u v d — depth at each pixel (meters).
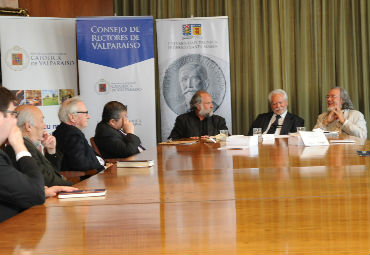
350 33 6.73
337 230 1.17
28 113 3.07
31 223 1.39
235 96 6.86
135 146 4.68
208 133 6.09
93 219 1.42
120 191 1.94
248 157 3.11
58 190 1.93
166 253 1.04
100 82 6.12
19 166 1.99
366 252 0.99
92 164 3.96
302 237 1.12
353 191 1.72
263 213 1.41
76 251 1.08
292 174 2.24
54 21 6.23
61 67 6.26
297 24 6.77
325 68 6.78
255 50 6.77
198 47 6.53
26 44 6.15
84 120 4.08
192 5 6.79
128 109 6.16
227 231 1.21
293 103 6.88
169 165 2.84
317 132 3.95
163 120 6.61
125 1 6.86
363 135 5.55
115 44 6.12
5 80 6.12
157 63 6.85
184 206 1.57
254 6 6.73
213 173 2.39
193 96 6.09
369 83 6.70
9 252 1.09
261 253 1.01
